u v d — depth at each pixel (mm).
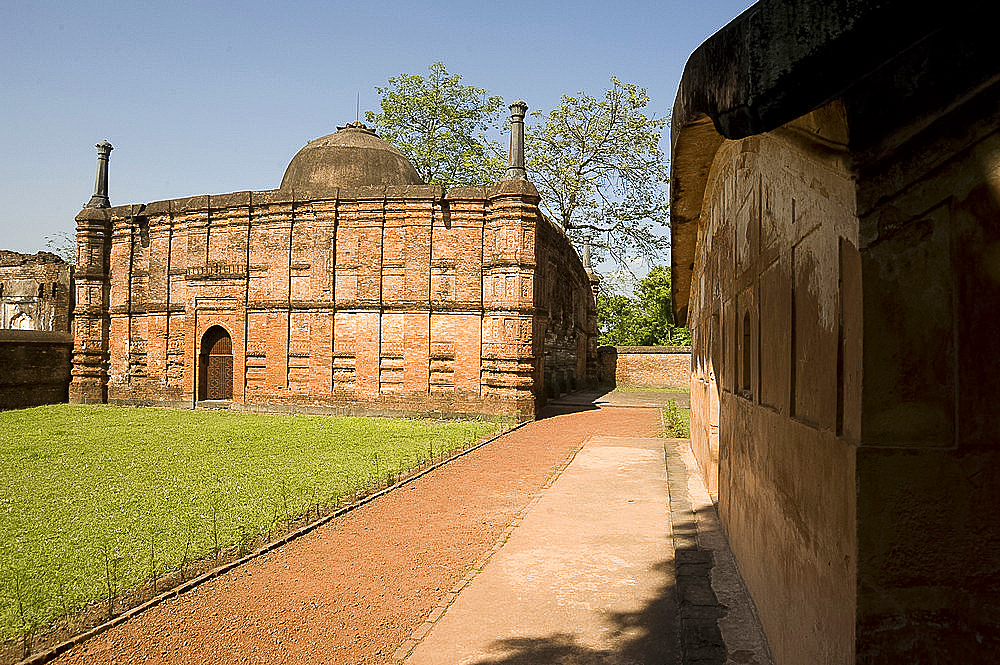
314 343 20016
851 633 2230
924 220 2121
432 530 7621
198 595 5637
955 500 2088
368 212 19703
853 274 2295
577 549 6816
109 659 4480
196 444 13617
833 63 1805
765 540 4246
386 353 19500
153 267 22375
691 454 12328
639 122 34469
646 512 8336
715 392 8344
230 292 20859
